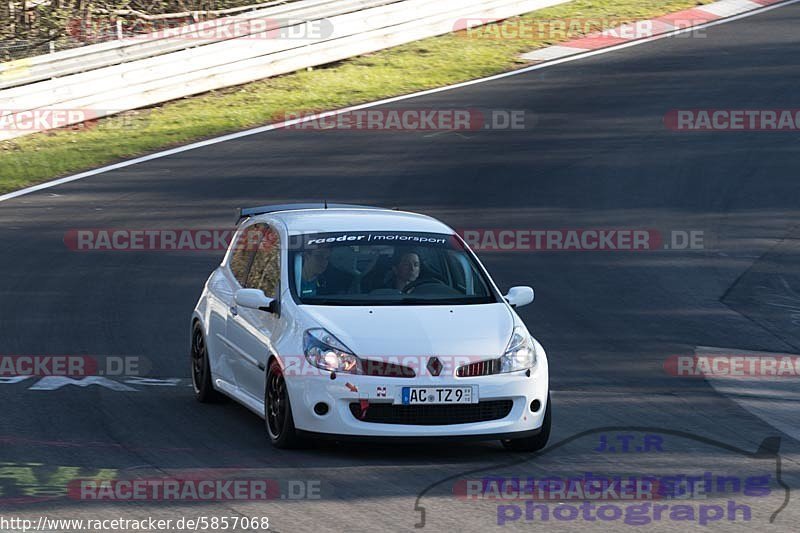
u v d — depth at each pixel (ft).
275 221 102.94
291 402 84.84
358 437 83.10
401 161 234.99
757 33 361.71
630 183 221.46
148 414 98.27
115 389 107.24
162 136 254.68
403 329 86.69
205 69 292.40
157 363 118.32
